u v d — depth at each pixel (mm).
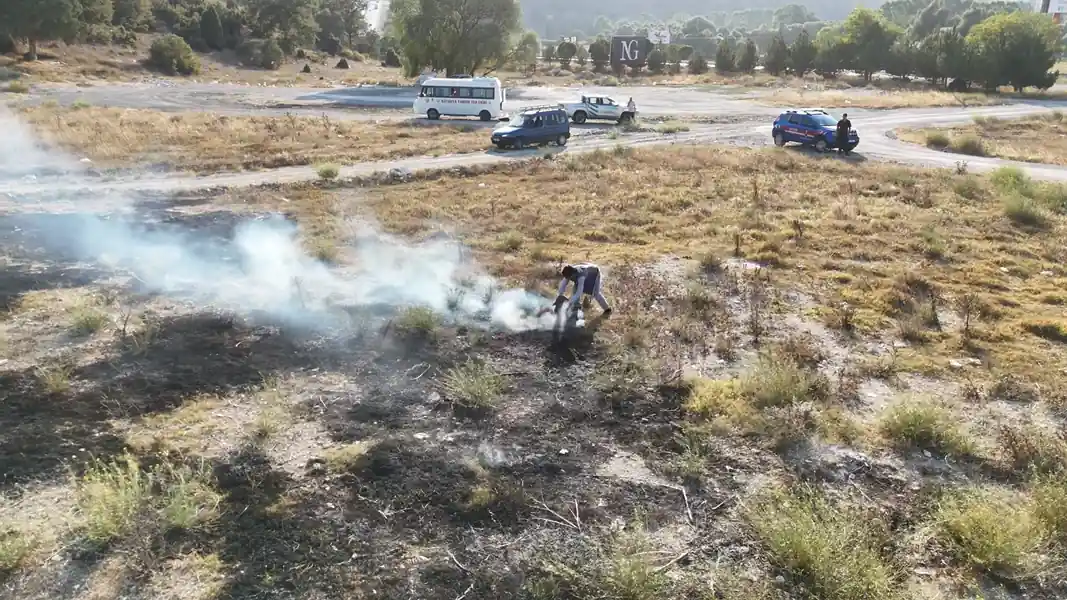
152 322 9641
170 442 6832
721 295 11836
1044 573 5484
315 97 48219
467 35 55906
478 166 23234
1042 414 8039
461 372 8266
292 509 5957
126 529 5570
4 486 6086
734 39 157250
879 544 5742
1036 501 6172
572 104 38531
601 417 7680
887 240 15578
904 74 66812
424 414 7609
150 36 65562
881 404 8234
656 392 8250
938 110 44938
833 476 6699
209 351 8844
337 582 5188
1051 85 57812
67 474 6301
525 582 5258
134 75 53781
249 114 37188
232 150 24500
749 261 13883
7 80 43750
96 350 8734
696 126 36594
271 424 7090
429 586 5203
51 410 7316
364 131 31094
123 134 25641
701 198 19328
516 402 7941
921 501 6367
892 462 6965
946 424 7367
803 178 22562
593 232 15484
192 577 5172
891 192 20750
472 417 7590
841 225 16656
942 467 6898
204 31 69000
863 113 43125
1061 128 37875
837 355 9602
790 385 8109
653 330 10086
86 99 39625
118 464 6449
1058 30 66062
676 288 12016
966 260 14328
